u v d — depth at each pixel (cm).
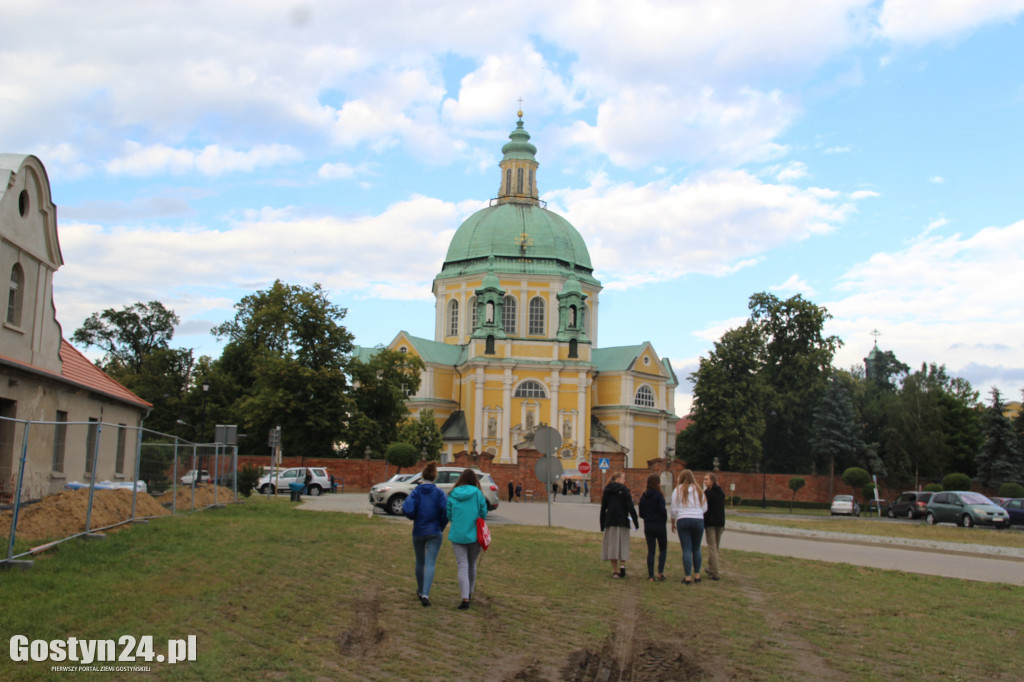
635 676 1059
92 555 1596
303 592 1438
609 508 1823
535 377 8925
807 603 1565
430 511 1439
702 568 1988
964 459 8062
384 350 7256
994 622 1436
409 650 1130
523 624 1315
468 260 9625
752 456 7731
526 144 10175
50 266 2952
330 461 6244
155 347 9450
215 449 3203
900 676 1089
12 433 1702
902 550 2806
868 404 9000
